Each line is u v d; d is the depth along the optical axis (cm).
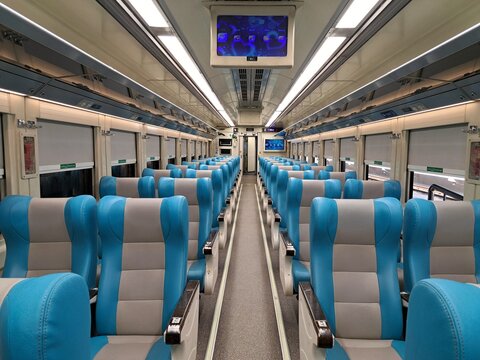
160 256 185
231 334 260
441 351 62
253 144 1880
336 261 186
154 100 514
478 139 298
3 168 265
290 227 311
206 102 714
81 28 238
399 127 458
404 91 357
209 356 228
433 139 388
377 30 250
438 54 233
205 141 1570
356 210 186
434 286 66
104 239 185
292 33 233
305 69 383
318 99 630
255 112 1323
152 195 379
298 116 981
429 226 184
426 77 292
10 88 244
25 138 281
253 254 458
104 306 177
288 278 260
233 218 700
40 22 189
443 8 203
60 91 297
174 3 227
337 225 185
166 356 156
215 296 324
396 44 279
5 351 66
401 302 180
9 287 73
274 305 307
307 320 159
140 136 611
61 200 206
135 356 157
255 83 691
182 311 152
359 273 185
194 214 309
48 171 333
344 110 576
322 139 925
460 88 279
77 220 193
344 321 176
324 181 316
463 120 319
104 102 389
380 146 545
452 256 189
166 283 181
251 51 235
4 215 197
